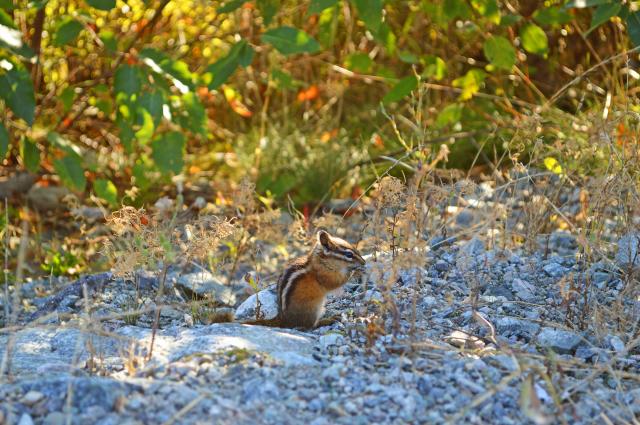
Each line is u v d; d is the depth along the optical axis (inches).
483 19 615.2
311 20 718.5
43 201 634.2
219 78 495.2
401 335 334.0
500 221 470.6
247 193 481.7
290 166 661.3
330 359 315.3
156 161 536.4
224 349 313.1
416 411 276.7
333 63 754.8
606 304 388.2
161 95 496.4
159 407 267.7
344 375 295.0
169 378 292.2
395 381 293.9
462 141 664.4
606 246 435.5
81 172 530.0
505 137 650.8
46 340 369.1
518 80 703.1
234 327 351.6
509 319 365.4
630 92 602.9
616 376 312.7
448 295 396.2
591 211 438.0
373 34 606.2
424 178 409.1
